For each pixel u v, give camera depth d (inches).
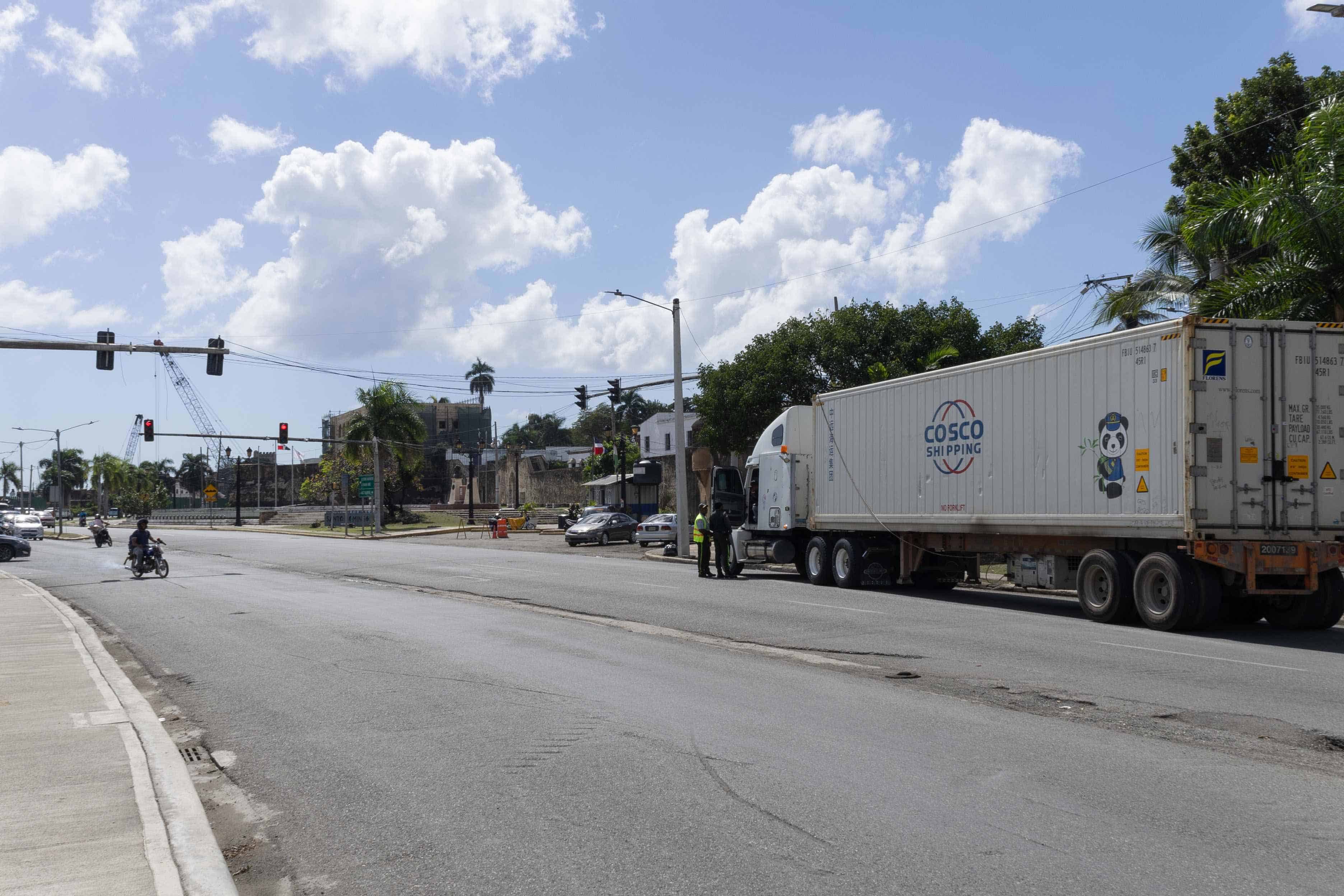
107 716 348.8
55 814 233.1
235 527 3203.7
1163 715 333.7
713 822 224.7
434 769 277.0
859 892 183.6
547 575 1005.8
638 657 469.1
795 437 936.3
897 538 828.0
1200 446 538.3
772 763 274.7
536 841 215.8
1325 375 558.6
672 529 1540.4
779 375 1448.1
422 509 4013.3
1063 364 629.3
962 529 717.9
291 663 474.6
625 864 200.7
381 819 236.5
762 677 412.8
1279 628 576.1
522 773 269.6
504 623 612.1
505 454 4158.5
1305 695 364.5
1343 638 528.7
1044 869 193.9
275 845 222.5
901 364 1332.4
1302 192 716.0
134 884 189.0
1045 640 511.5
